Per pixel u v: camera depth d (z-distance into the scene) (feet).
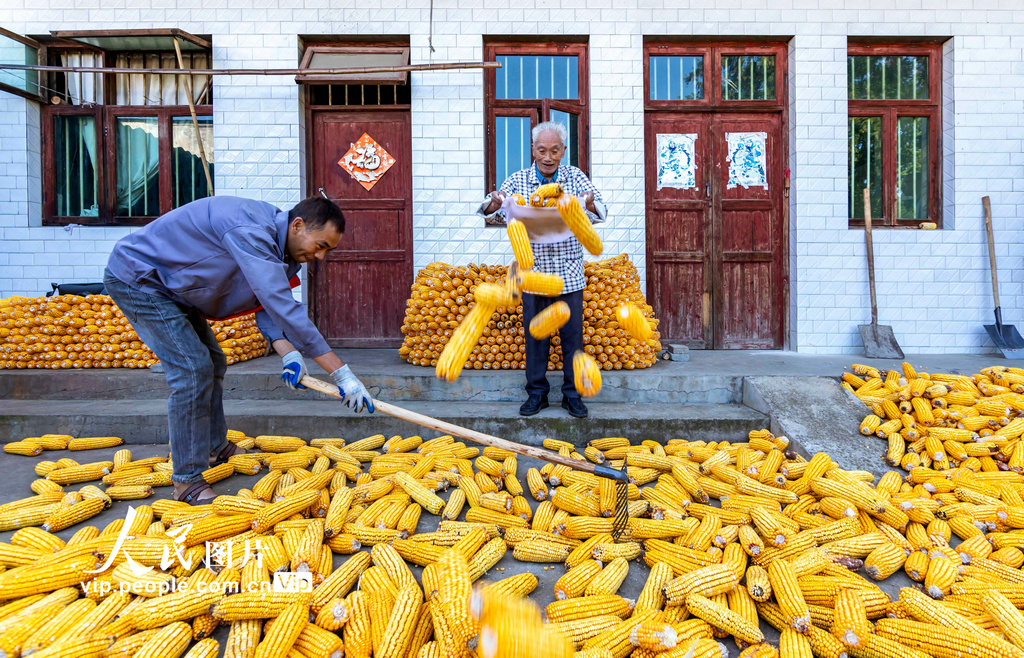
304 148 20.34
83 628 6.11
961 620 6.45
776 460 11.35
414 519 8.96
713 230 21.15
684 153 21.11
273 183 19.88
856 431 12.92
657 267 21.15
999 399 13.48
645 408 14.42
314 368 15.21
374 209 20.63
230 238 8.75
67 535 8.82
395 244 20.70
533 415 13.47
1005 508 9.51
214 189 19.86
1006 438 12.10
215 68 19.67
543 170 12.64
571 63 20.68
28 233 19.75
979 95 20.65
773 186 21.24
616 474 8.41
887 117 21.34
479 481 10.34
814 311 20.48
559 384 14.83
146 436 13.38
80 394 14.89
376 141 20.58
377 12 19.83
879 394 14.33
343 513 8.84
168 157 20.58
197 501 9.58
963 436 12.19
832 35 20.38
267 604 6.47
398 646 5.96
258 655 5.82
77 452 12.73
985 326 20.08
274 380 14.90
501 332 16.02
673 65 21.01
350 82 19.36
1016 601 7.18
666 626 6.00
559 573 8.02
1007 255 20.76
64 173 20.53
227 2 19.66
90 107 20.31
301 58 20.13
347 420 13.32
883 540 8.43
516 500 9.48
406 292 20.74
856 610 6.46
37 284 19.79
